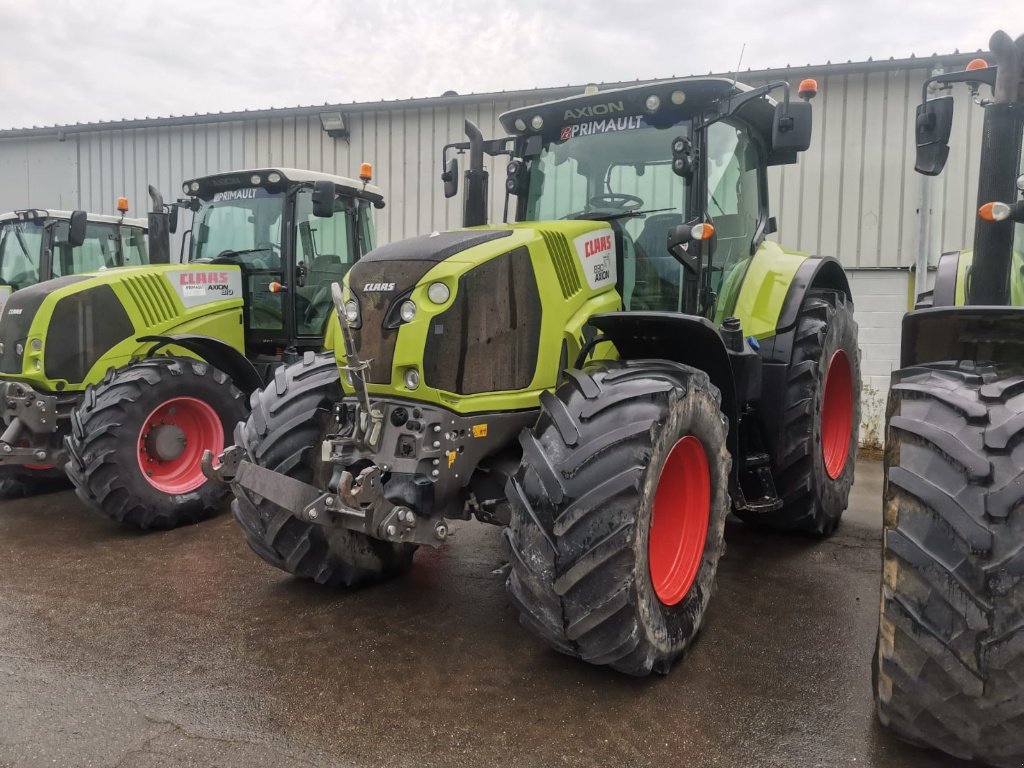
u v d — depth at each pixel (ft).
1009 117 8.38
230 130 31.96
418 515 9.06
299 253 19.29
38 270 23.54
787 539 14.29
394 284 9.27
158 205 19.63
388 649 9.60
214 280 18.58
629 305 11.53
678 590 9.12
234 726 7.82
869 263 24.76
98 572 12.61
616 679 8.78
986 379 7.11
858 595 11.37
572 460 8.05
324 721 7.92
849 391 14.99
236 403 16.48
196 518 15.69
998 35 8.31
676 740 7.54
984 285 8.49
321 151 30.73
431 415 9.04
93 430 14.37
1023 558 6.07
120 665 9.17
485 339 9.36
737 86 10.96
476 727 7.80
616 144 11.69
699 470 9.41
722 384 10.14
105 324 16.72
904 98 24.08
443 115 29.09
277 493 9.07
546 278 9.91
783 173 25.34
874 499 17.94
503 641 9.84
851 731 7.64
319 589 11.71
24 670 9.04
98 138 33.99
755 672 8.92
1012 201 8.49
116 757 7.27
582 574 7.79
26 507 17.11
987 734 6.44
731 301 12.53
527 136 12.50
